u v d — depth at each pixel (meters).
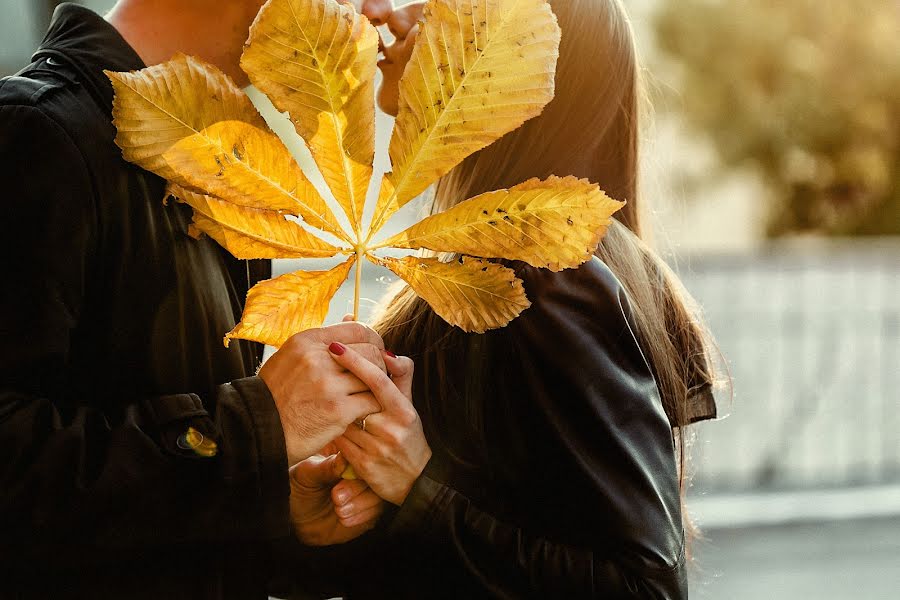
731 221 12.38
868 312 7.09
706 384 1.93
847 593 5.46
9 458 1.56
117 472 1.58
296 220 1.73
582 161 1.85
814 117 11.87
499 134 1.60
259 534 1.62
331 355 1.64
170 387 1.67
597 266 1.74
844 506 6.61
